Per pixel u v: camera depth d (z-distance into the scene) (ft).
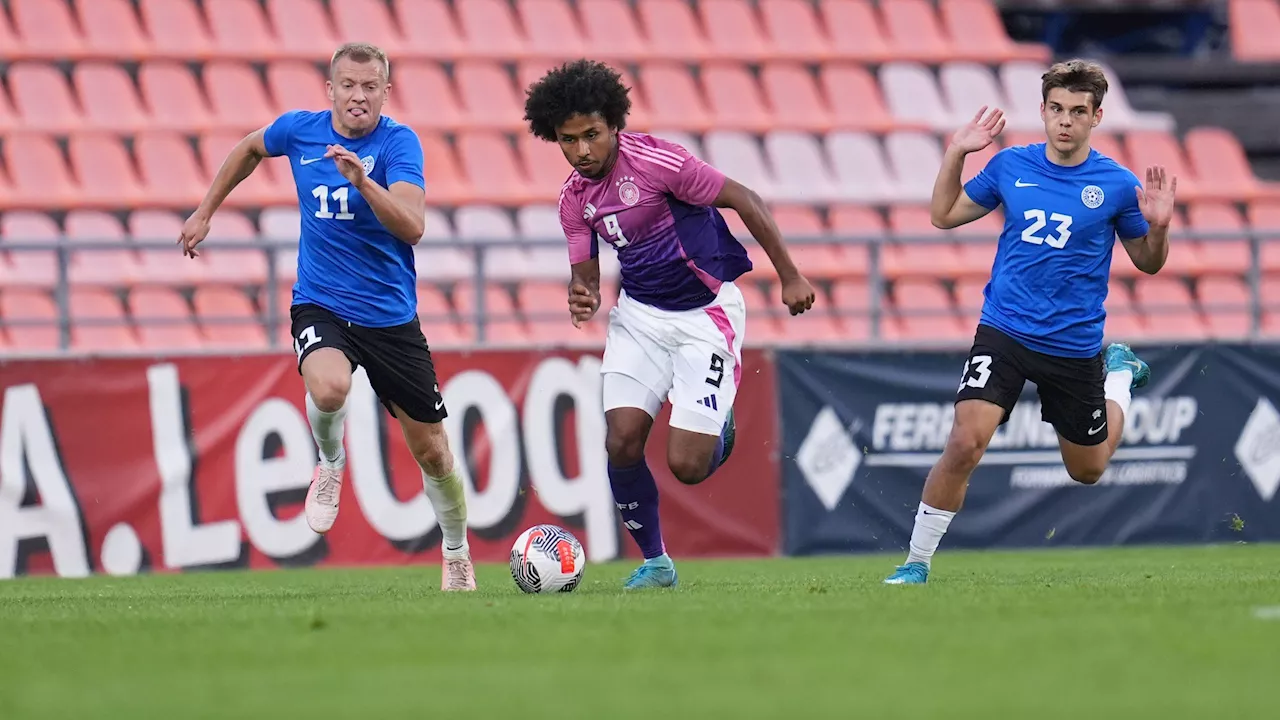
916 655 45.83
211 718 36.01
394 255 75.41
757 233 74.54
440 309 169.78
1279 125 228.63
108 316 160.45
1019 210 76.95
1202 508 136.87
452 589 81.51
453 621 57.31
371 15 209.97
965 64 223.92
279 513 118.32
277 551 118.01
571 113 72.18
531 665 44.50
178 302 162.71
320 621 56.08
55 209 170.91
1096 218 76.23
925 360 132.57
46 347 157.89
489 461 122.21
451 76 204.23
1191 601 63.72
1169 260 198.29
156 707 37.73
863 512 130.21
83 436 115.14
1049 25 248.52
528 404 123.54
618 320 78.07
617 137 74.95
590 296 75.46
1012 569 102.83
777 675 41.91
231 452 117.91
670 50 219.20
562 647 48.60
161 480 116.16
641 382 77.15
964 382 78.59
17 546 113.39
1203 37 248.73
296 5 207.10
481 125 195.93
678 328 76.74
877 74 220.02
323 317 75.25
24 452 114.01
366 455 119.65
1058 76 75.66
